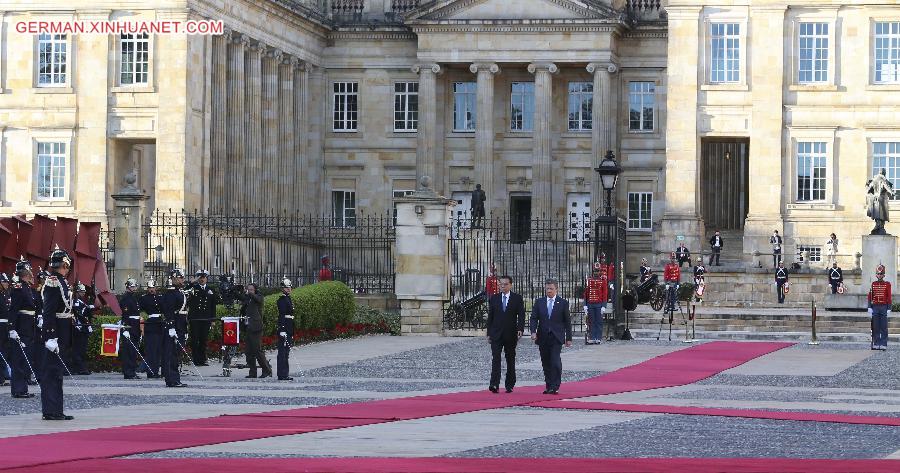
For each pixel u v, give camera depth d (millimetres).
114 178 112500
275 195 126438
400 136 136875
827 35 118312
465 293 85000
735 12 118562
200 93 112312
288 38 129125
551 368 49906
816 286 107500
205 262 96250
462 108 135750
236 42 118562
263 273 98938
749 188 120375
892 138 117062
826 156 117812
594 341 75312
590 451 34562
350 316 80500
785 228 117812
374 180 137000
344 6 137750
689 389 52812
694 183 118062
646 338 80438
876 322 72812
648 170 132625
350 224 136875
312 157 136625
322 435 37125
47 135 112438
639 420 41312
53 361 40688
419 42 132750
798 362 64938
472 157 134750
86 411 43312
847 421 41219
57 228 63906
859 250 116750
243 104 119625
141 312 63312
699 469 31672
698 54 118688
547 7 130750
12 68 113312
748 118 118125
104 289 65625
